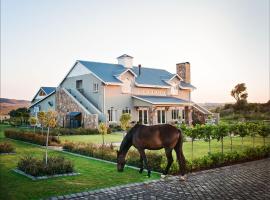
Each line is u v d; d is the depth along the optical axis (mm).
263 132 17703
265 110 62312
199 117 47438
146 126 11516
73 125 38062
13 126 46562
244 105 67750
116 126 36906
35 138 23141
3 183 10508
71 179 11109
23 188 9883
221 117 57906
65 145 19641
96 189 9773
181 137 11195
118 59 45344
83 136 30125
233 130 16266
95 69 40656
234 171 12531
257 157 16000
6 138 27625
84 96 40969
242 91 70625
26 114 49250
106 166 13680
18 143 23500
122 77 40219
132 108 41094
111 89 39062
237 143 23297
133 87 41562
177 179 11047
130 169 12906
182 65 50938
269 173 12117
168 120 44188
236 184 10375
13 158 16000
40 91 54500
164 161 12703
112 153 15742
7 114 65562
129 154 14672
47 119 13914
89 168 13203
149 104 38688
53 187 10023
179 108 46062
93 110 38250
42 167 11695
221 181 10812
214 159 13812
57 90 42031
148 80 44469
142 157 11633
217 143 23375
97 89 39344
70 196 8984
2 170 12672
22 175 11742
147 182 10586
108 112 38656
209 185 10258
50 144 21703
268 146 17141
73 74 43250
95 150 16781
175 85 47250
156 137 11109
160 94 45219
